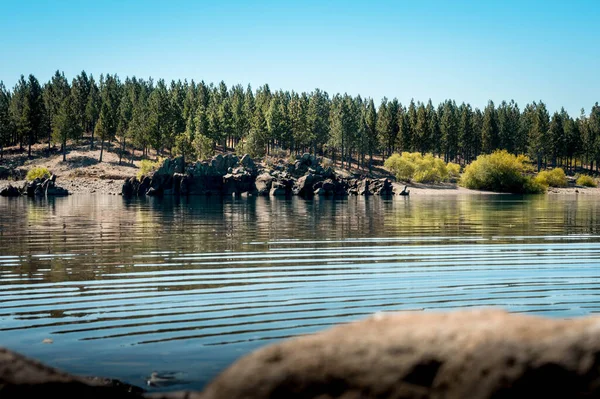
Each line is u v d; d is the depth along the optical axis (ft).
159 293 53.72
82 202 244.83
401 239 99.50
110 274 63.87
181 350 36.70
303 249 85.66
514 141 626.23
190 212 179.32
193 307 48.26
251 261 73.51
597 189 477.77
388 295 52.90
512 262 72.59
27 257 76.79
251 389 17.08
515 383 15.99
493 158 433.89
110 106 523.29
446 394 16.34
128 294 53.36
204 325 42.73
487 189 436.76
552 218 152.87
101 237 102.22
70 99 538.88
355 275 63.26
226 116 532.73
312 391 16.84
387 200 288.92
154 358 35.04
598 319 17.10
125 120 515.50
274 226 126.93
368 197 331.98
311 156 409.49
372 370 16.79
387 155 600.39
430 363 16.67
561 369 15.96
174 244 91.71
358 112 615.16
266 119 518.37
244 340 38.91
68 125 444.14
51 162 443.32
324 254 80.23
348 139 510.99
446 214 171.22
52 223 133.18
